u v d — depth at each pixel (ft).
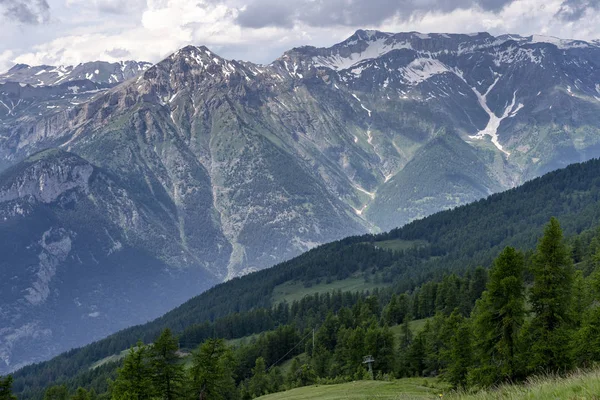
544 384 71.36
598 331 179.22
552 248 192.54
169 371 249.34
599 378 65.16
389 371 364.17
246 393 420.77
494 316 196.54
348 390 271.28
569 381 69.10
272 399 277.64
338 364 415.03
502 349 191.52
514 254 197.16
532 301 194.70
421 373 353.31
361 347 379.14
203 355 270.05
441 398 93.86
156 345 250.98
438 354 333.83
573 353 180.45
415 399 105.40
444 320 360.07
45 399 401.08
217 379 269.85
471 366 236.43
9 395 234.38
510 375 187.93
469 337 247.50
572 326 192.34
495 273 196.44
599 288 193.77
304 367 401.90
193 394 262.67
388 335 375.04
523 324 191.31
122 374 241.96
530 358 186.80
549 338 186.70
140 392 239.91
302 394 278.46
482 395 79.66
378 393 250.37
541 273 191.72
